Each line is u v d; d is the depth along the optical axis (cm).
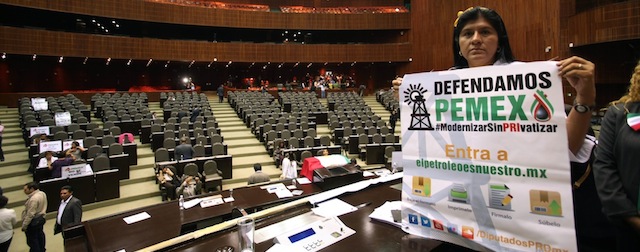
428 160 156
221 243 178
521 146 131
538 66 130
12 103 1594
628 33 1166
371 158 1013
